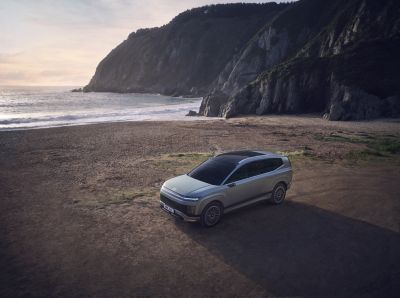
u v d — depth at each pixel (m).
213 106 58.31
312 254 6.91
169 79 158.75
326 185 12.24
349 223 8.63
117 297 5.38
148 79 167.38
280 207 9.87
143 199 10.69
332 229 8.23
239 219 8.88
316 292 5.54
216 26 162.50
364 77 44.84
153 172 14.77
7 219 8.94
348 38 60.12
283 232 8.04
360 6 62.94
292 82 50.97
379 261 6.61
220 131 31.44
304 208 9.78
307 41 81.88
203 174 8.99
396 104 41.50
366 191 11.48
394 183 12.53
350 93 42.41
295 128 33.94
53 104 84.38
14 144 23.72
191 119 49.69
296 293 5.51
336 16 74.19
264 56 90.12
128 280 5.90
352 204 10.15
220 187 8.31
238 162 9.06
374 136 27.39
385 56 48.91
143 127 34.44
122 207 9.91
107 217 9.07
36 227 8.37
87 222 8.70
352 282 5.84
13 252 6.97
